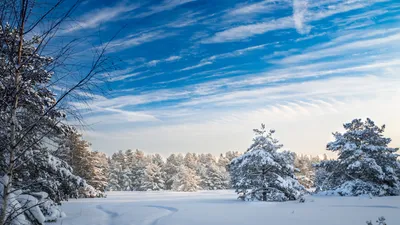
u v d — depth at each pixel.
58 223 13.16
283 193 26.64
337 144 32.47
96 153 54.12
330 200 22.58
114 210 19.70
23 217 6.67
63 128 4.23
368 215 13.37
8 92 3.87
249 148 29.42
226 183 95.44
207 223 11.91
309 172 88.25
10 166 3.97
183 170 82.06
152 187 85.00
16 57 3.90
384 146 31.61
